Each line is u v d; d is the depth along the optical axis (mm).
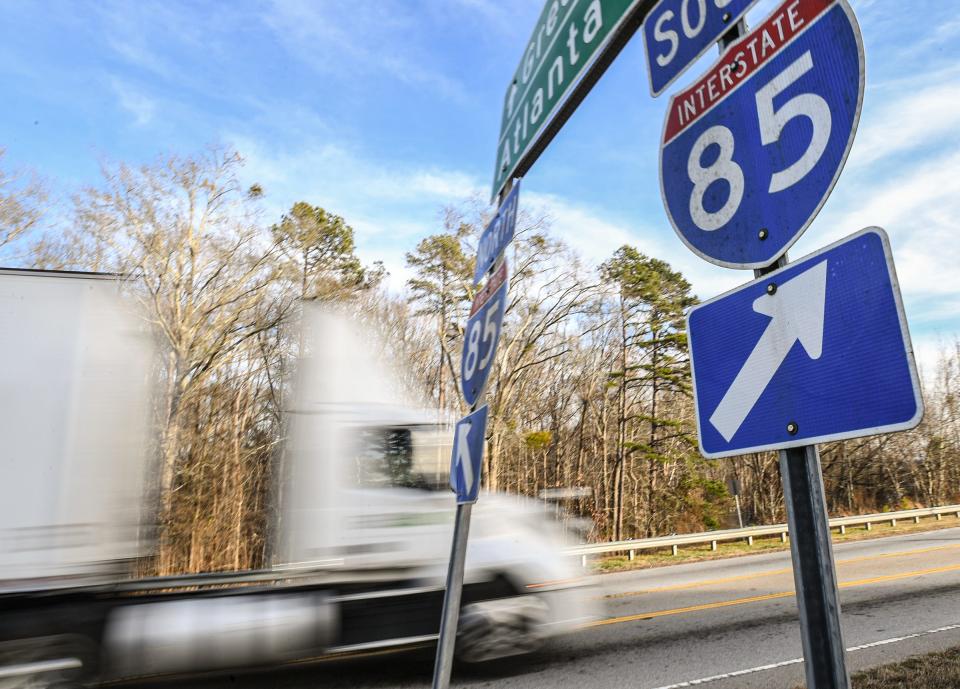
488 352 2406
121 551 4719
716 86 1623
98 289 4988
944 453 36156
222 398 22281
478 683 5660
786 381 1300
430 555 5641
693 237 1635
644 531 30531
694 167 1661
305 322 5891
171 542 17578
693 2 1786
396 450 5789
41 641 4570
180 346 20250
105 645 4762
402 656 6555
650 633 7332
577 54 2283
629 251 29094
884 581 10438
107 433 4781
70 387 4746
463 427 2504
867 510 35875
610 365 31359
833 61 1281
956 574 10945
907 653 6285
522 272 26906
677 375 27953
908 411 1042
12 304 4742
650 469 32031
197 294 21828
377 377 6000
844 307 1184
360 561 5438
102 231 20562
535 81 2688
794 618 7895
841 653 1131
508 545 5922
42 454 4594
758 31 1505
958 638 6805
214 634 4992
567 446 33531
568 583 6008
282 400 5980
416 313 28188
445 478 5902
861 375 1136
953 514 23641
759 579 11266
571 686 5531
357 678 5883
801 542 1234
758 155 1453
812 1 1354
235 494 19719
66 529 4570
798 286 1293
